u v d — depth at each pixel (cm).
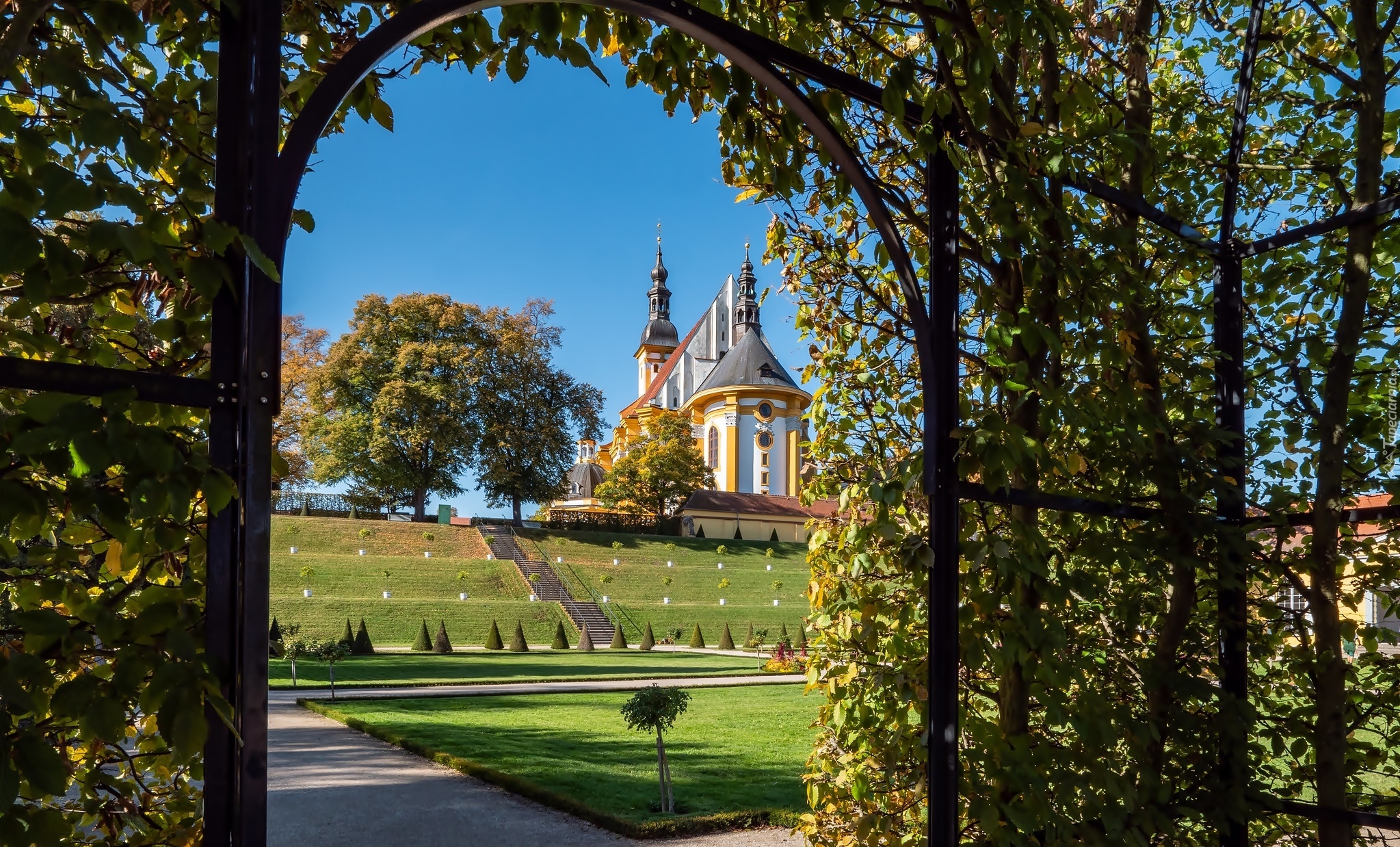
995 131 300
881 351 434
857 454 435
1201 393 396
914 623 387
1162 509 320
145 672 153
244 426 162
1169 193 438
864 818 357
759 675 2533
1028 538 282
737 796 951
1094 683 333
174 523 175
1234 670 337
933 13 268
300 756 1197
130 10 159
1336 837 321
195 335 204
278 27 169
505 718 1584
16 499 142
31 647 158
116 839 224
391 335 5216
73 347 223
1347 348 328
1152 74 520
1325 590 326
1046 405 280
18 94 205
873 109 376
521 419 5406
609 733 1408
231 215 164
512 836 815
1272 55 434
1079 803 292
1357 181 333
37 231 138
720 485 7762
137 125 159
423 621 3500
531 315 5669
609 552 5456
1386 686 379
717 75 282
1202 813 323
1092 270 303
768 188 406
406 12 186
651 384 10475
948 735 256
